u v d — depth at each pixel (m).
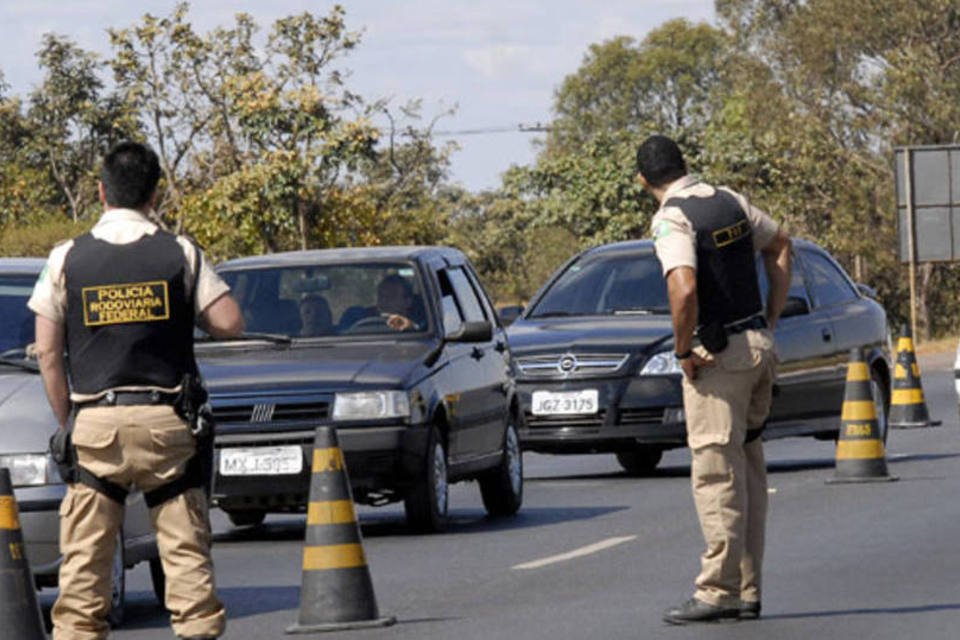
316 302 30.08
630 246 39.03
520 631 19.11
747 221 19.00
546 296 38.19
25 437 20.12
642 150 19.09
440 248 31.91
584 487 35.47
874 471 32.88
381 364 28.28
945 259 99.50
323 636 19.36
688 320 18.52
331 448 19.88
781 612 19.61
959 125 126.50
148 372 15.74
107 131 114.69
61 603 16.06
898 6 127.12
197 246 15.97
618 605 20.61
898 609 19.62
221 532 30.75
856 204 126.38
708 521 18.86
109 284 15.73
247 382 27.72
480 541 27.38
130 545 21.27
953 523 26.67
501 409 31.14
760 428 19.22
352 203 88.38
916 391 46.53
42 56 114.44
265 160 87.50
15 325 22.20
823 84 129.50
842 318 38.78
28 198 112.06
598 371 35.03
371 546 27.17
